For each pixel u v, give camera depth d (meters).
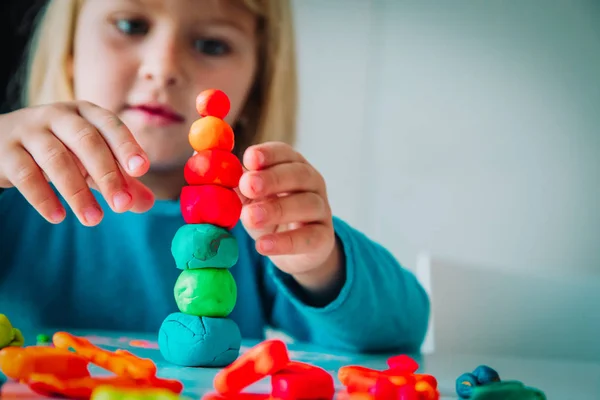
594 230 1.38
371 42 1.36
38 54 0.92
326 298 0.55
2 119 0.46
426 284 0.75
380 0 1.36
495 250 1.36
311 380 0.30
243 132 0.86
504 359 0.52
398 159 1.35
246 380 0.30
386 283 0.58
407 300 0.60
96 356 0.32
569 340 0.73
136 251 0.77
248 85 0.78
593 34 1.41
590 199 1.39
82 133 0.43
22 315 0.72
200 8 0.69
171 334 0.39
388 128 1.36
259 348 0.30
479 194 1.36
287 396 0.29
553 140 1.39
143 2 0.68
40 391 0.28
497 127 1.38
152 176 0.75
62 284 0.76
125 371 0.31
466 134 1.37
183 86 0.68
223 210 0.40
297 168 0.47
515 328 0.73
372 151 1.35
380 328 0.56
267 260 0.78
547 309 0.74
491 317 0.74
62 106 0.46
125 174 0.47
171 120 0.68
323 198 0.50
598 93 1.40
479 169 1.37
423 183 1.36
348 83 1.35
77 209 0.43
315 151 1.34
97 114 0.45
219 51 0.72
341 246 0.56
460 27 1.38
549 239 1.37
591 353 0.73
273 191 0.45
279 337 0.91
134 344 0.48
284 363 0.30
